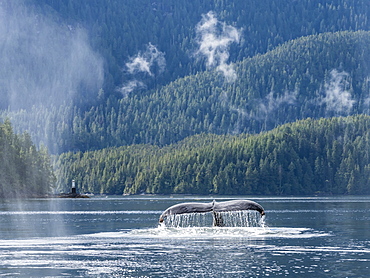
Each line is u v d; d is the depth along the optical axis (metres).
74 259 82.31
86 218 179.88
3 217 187.50
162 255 85.38
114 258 83.00
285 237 107.38
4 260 81.56
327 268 74.75
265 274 71.06
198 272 72.56
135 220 167.25
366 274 70.56
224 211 96.75
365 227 133.38
